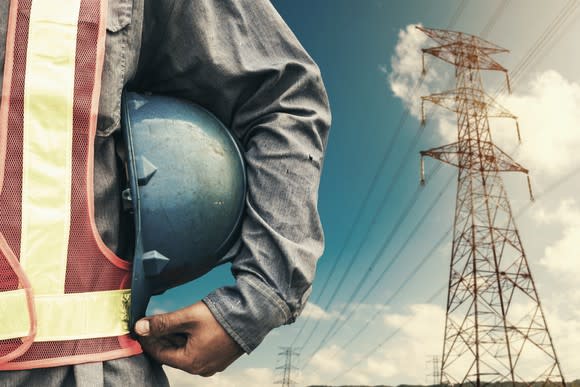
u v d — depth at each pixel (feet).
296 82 4.36
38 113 3.23
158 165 3.71
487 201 94.27
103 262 3.35
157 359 3.66
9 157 3.14
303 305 4.00
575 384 158.30
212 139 4.07
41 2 3.38
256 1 4.39
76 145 3.30
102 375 3.23
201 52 4.13
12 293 3.07
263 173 4.10
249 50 4.29
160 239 3.66
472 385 85.25
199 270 4.01
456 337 89.45
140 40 3.86
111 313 3.38
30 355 3.08
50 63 3.31
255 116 4.32
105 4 3.57
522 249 91.91
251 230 3.97
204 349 3.60
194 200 3.77
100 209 3.51
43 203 3.18
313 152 4.29
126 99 3.94
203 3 4.12
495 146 100.73
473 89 108.47
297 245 3.88
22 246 3.11
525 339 86.69
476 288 89.20
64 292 3.20
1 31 3.28
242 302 3.69
